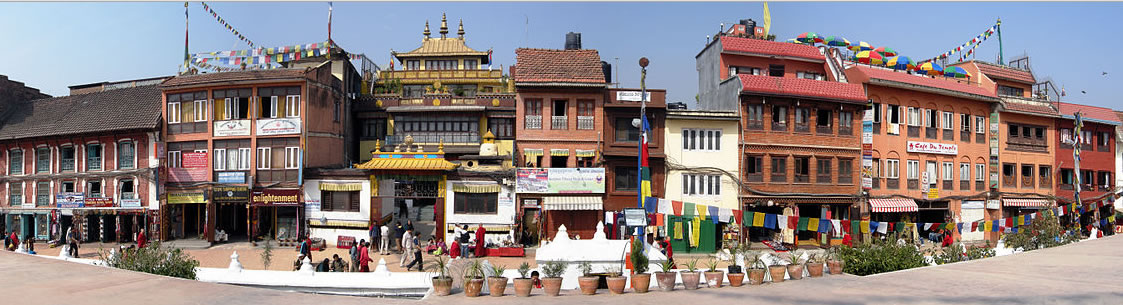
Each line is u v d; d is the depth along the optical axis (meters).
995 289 10.82
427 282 17.95
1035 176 40.25
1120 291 10.28
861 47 43.97
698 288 13.01
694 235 30.84
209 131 31.97
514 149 32.62
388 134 36.16
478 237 27.17
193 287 10.24
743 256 16.02
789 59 37.34
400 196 30.67
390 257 27.06
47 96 42.25
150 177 32.66
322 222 30.66
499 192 30.58
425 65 54.22
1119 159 44.28
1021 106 39.53
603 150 31.50
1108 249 16.47
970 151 38.22
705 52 39.06
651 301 11.42
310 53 35.47
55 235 34.12
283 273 18.38
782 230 31.95
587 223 30.89
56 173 35.09
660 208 25.77
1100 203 41.12
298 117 31.17
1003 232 32.56
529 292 12.51
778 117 33.09
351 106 37.09
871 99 34.56
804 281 13.27
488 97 36.03
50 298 9.12
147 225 32.22
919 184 36.12
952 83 38.03
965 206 37.47
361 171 30.58
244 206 34.53
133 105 34.66
